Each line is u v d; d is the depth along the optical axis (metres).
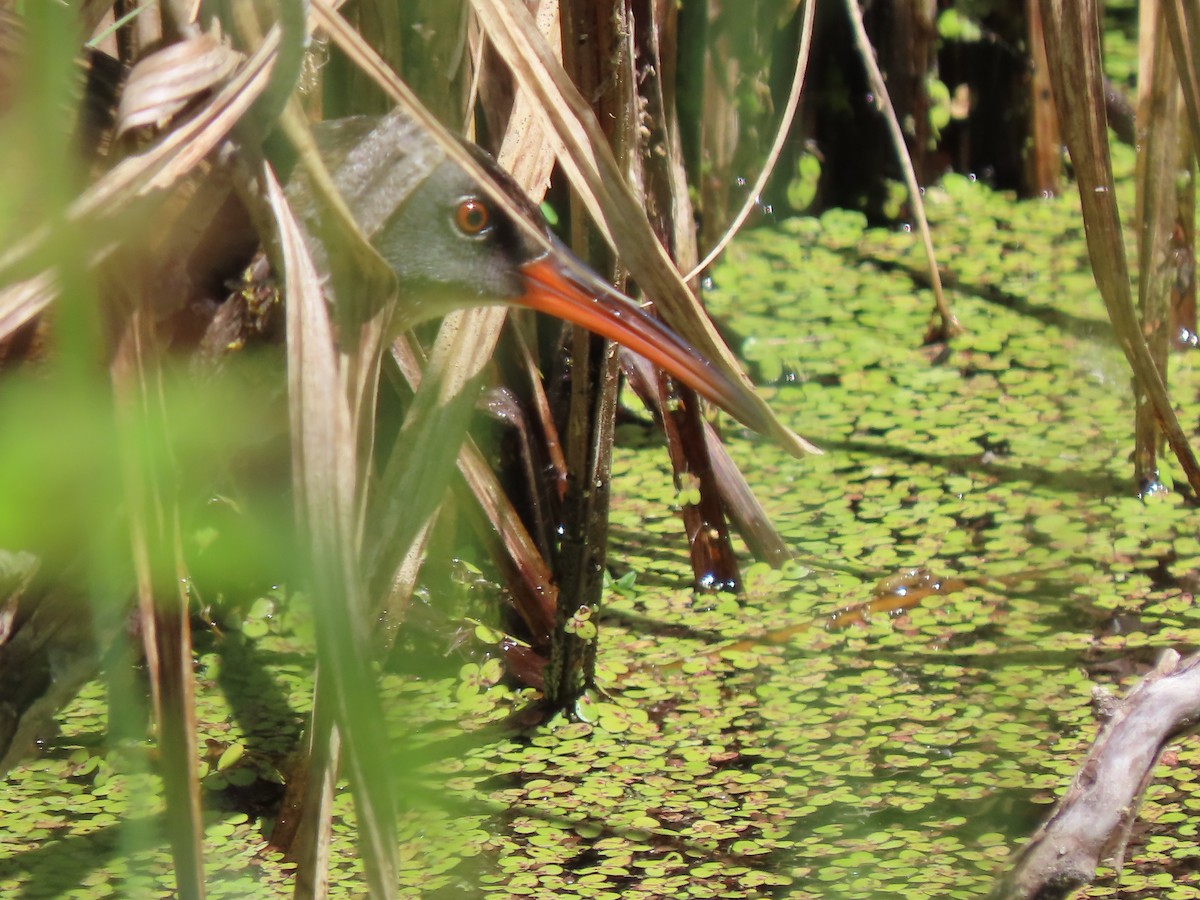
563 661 6.82
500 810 6.30
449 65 6.36
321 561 3.75
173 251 4.86
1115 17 13.27
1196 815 6.16
